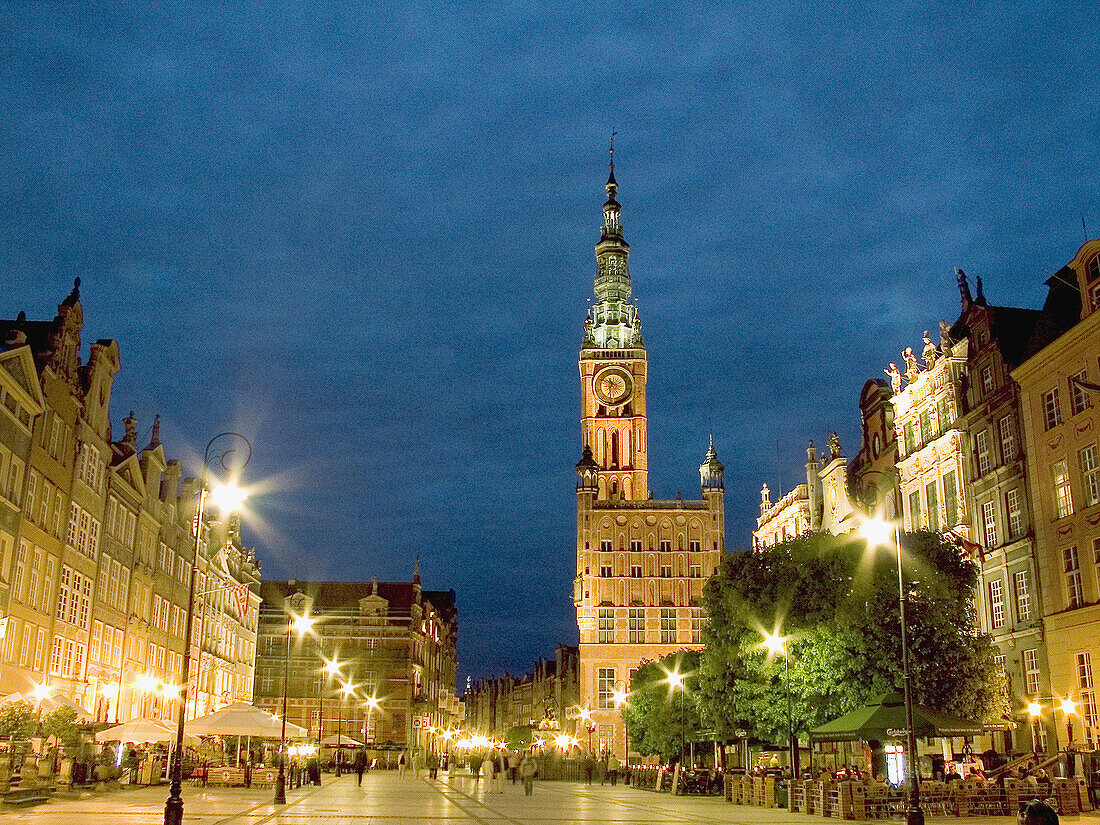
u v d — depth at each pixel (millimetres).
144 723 46875
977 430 54344
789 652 44594
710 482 127875
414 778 84750
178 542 73938
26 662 46688
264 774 56094
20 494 45688
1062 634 45562
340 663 128500
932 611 42594
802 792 39406
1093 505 43875
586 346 141250
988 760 43031
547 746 125000
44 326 52250
